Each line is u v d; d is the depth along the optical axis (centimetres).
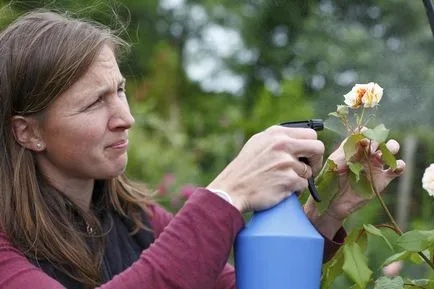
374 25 545
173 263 179
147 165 657
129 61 310
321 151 186
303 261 179
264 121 648
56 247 205
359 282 185
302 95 626
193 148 761
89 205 222
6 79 207
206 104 1048
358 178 188
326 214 205
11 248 202
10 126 209
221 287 231
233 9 1133
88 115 202
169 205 538
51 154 207
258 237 179
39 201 208
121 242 226
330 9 604
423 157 388
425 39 468
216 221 180
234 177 185
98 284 209
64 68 199
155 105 988
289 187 184
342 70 539
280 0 766
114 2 262
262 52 940
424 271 346
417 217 458
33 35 205
